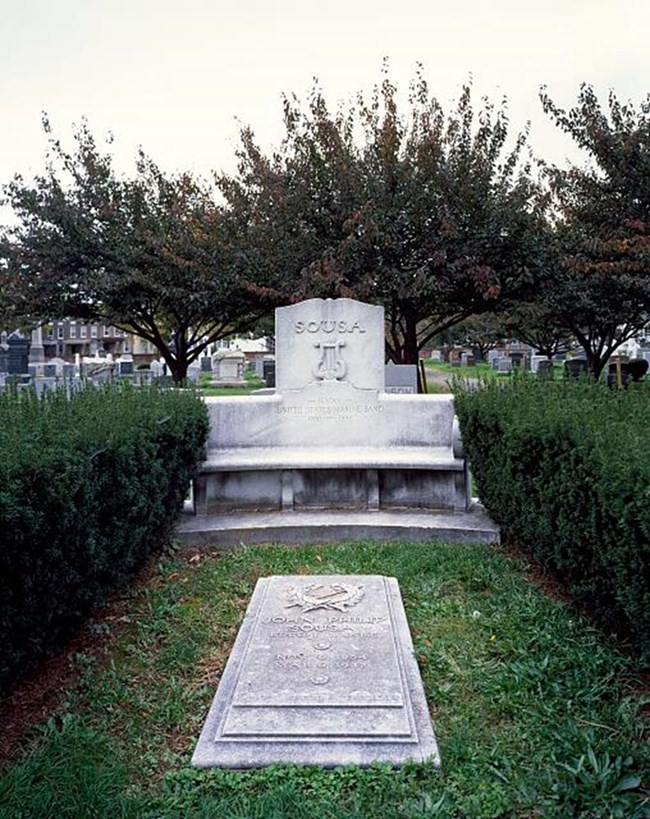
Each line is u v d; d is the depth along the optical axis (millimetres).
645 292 12141
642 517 2602
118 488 3629
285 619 3857
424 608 4094
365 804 2400
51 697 3107
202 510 5965
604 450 3186
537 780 2490
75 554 3133
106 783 2469
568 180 13195
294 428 6492
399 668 3281
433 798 2420
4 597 2621
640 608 2793
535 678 3172
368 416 6461
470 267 11312
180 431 4801
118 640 3697
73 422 3557
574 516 3539
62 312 13883
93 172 13914
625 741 2693
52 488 2764
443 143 12164
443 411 6371
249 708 2938
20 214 13539
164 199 14281
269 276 12375
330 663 3322
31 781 2449
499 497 4965
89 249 13336
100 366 24250
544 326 18891
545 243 12320
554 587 4371
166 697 3152
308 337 6535
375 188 11703
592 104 12281
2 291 13422
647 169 11680
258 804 2379
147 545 4508
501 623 3807
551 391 5211
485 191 11836
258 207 12898
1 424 3318
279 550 5234
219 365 24422
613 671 3203
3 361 21672
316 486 6086
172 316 15461
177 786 2516
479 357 39312
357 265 11359
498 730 2844
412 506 6031
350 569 4773
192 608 4156
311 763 2615
